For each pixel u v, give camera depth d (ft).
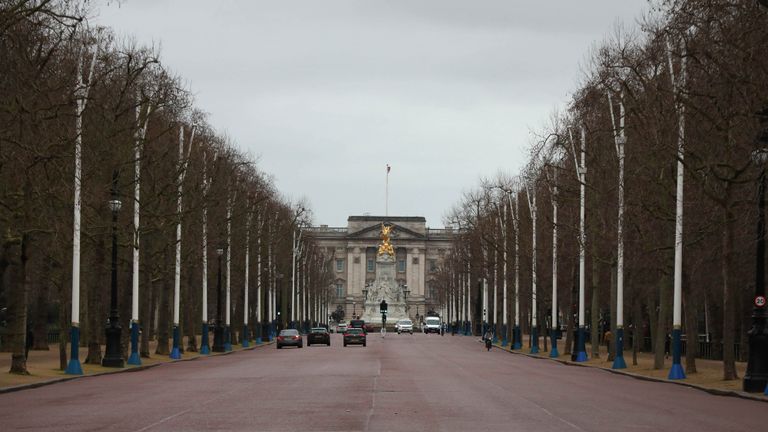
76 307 168.55
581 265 237.66
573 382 151.12
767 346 128.36
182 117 270.05
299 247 548.31
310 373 170.91
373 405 104.42
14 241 161.79
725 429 83.61
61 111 153.58
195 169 253.85
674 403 112.37
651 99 165.07
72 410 99.40
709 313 269.03
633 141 191.31
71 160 165.48
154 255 223.10
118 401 110.73
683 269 175.22
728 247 148.66
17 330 157.48
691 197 170.91
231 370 183.83
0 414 95.20
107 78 196.13
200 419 88.89
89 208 185.16
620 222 192.44
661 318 187.93
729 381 148.46
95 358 195.52
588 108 231.09
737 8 126.00
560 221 275.39
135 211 199.00
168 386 137.59
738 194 157.07
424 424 84.79
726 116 132.26
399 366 198.08
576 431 79.97
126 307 224.74
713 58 127.95
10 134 137.28
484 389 131.34
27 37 132.46
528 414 95.09
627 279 242.37
